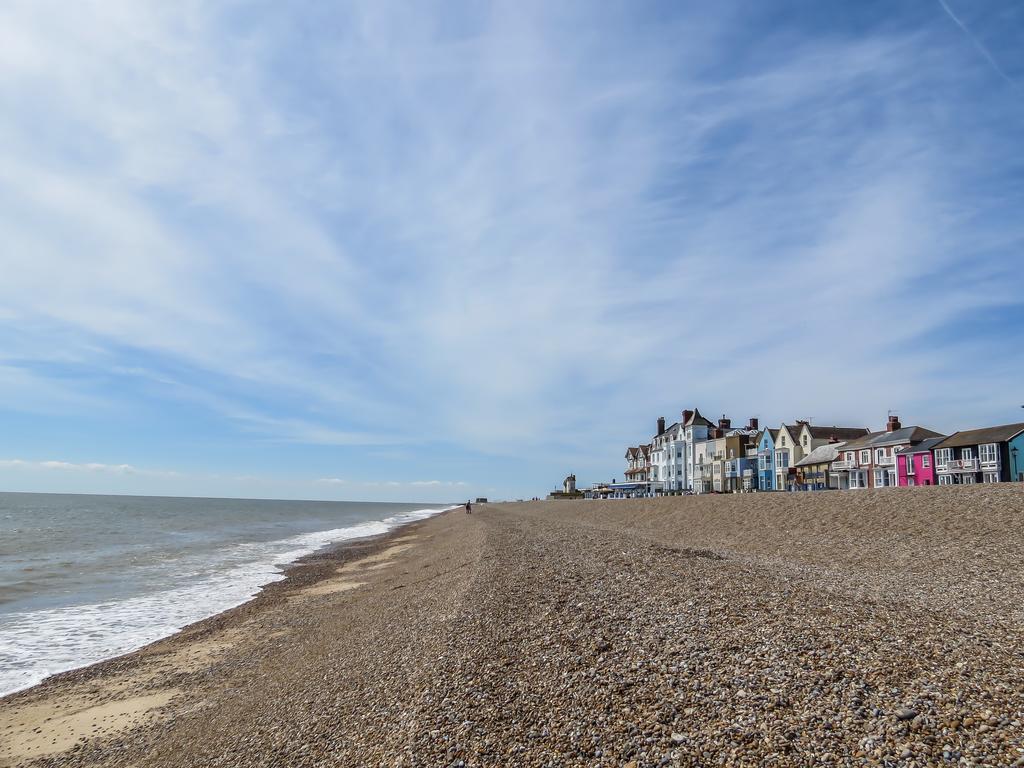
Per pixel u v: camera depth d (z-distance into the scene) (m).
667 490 94.94
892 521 25.45
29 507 128.25
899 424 61.25
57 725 13.30
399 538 62.31
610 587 16.31
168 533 68.00
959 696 7.93
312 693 12.26
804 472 68.75
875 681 8.51
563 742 8.00
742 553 24.58
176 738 11.78
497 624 13.44
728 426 92.56
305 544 57.28
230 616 23.78
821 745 7.12
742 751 7.22
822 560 21.70
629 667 10.07
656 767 7.18
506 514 76.00
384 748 8.61
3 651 19.11
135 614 24.42
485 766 7.69
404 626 16.05
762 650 10.12
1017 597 14.66
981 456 47.69
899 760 6.67
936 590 15.66
